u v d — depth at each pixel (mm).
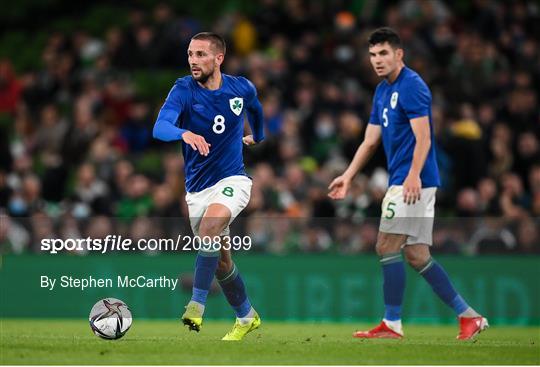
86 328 34906
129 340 27578
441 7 67562
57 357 23062
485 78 61750
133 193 51344
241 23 66812
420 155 28531
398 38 29297
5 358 22844
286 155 55469
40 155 61938
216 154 27609
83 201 52188
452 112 58375
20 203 52188
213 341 27297
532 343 28484
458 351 25219
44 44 74750
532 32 66938
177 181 50125
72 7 79375
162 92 65875
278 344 26359
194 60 27141
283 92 60531
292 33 67312
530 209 54438
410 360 23359
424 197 29234
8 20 78750
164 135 25812
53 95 66625
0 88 67188
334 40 63125
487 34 66125
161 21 67688
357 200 49031
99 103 62500
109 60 66312
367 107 59375
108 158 55500
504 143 57469
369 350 25172
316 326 38562
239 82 28141
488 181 51281
